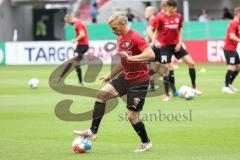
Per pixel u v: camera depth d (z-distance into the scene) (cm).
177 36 5569
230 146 3338
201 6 13050
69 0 13338
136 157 3070
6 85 7406
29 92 6500
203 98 5619
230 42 5966
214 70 9206
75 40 7094
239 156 3059
